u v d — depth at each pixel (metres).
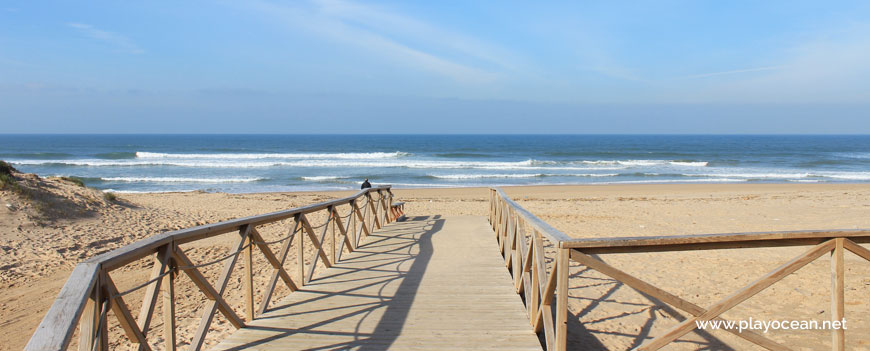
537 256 3.85
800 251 8.32
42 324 1.85
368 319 4.25
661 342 3.21
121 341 4.92
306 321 4.21
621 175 35.16
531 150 76.25
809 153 67.38
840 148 88.19
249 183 29.55
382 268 6.25
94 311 2.29
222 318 5.36
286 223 12.43
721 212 14.39
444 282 5.49
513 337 3.81
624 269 7.31
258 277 7.37
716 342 4.58
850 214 13.10
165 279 3.18
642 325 5.02
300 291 5.17
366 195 9.34
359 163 43.12
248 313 4.21
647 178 33.56
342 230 7.02
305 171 36.88
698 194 22.19
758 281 3.21
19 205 10.79
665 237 3.02
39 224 10.35
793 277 6.63
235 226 3.86
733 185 27.70
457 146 94.19
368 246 8.02
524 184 29.77
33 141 118.62
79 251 9.02
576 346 4.47
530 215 4.38
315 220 13.19
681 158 56.38
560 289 2.99
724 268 7.30
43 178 14.41
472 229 9.98
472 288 5.23
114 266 2.45
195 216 13.58
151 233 10.91
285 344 3.71
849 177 33.47
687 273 7.04
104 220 11.73
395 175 34.44
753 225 11.90
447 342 3.71
